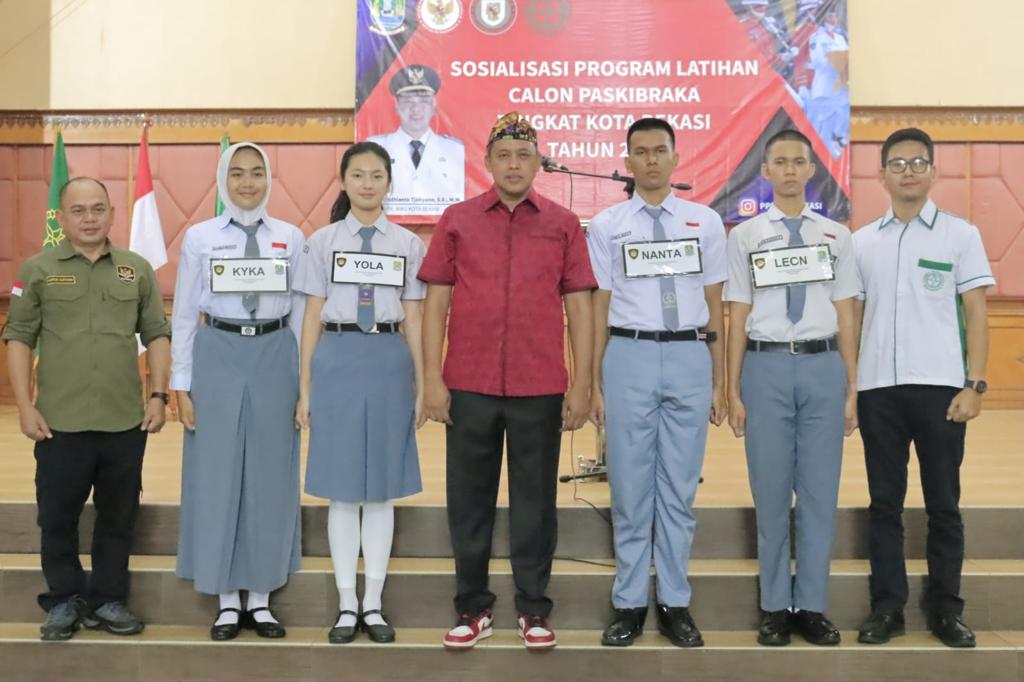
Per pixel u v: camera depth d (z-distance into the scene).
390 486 3.15
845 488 4.11
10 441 5.59
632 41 7.11
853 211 7.26
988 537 3.58
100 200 3.22
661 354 3.11
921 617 3.30
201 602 3.36
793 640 3.18
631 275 3.14
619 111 7.13
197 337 3.21
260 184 3.22
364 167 3.17
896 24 7.24
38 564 3.44
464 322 3.09
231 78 7.34
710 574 3.32
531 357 3.06
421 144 7.14
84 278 3.22
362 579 3.36
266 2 7.33
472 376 3.06
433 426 6.52
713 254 3.19
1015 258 7.32
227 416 3.15
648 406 3.10
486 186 7.17
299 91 7.34
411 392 3.24
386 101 7.12
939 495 3.16
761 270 3.16
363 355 3.14
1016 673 3.07
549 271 3.09
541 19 7.12
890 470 3.20
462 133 7.14
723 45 7.09
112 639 3.17
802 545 3.17
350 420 3.12
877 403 3.21
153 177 7.38
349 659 3.11
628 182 3.96
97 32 7.36
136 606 3.37
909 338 3.18
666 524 3.15
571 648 3.09
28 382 3.19
